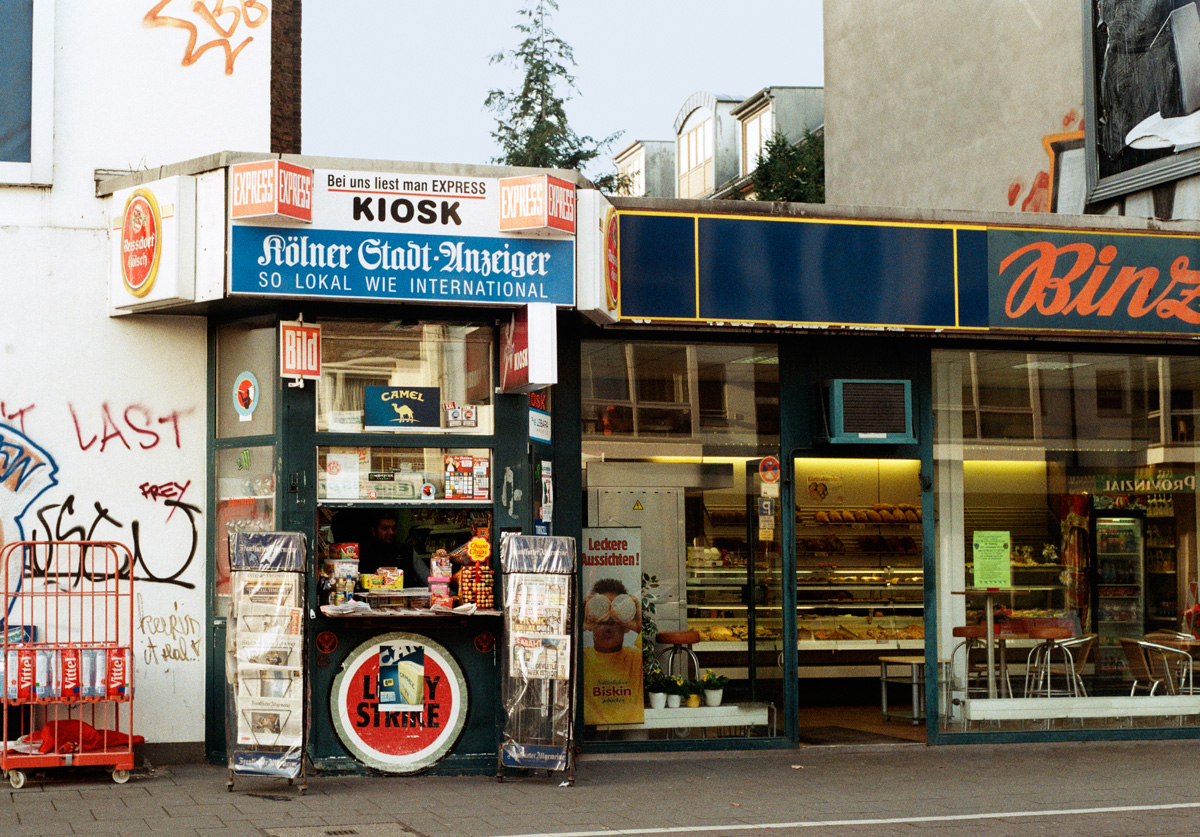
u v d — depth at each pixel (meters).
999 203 14.42
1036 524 10.91
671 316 9.57
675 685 10.06
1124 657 10.98
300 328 8.95
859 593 12.58
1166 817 7.45
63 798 7.84
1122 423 11.14
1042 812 7.59
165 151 9.53
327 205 8.70
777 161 28.44
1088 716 10.84
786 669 10.21
